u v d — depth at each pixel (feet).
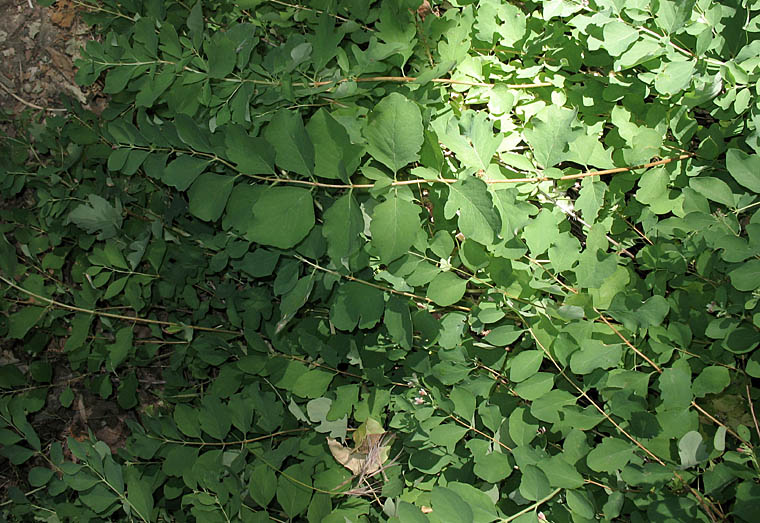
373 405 5.67
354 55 5.64
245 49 5.58
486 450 5.28
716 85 5.06
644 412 4.66
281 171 5.49
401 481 5.85
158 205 7.32
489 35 5.97
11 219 7.73
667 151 5.58
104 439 8.86
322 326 6.14
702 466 4.80
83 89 9.71
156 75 5.93
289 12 6.62
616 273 5.06
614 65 5.22
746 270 4.62
